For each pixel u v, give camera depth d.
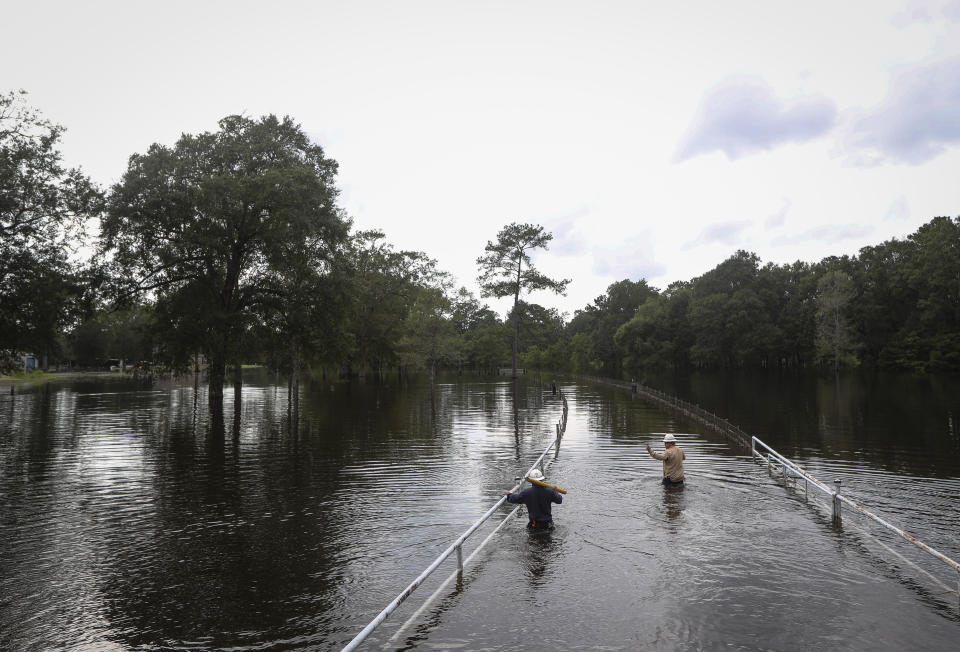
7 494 13.10
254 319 33.84
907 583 7.39
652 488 12.73
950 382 54.28
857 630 6.13
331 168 40.22
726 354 102.38
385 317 68.38
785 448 18.27
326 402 38.06
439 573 7.95
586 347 120.56
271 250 32.00
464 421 27.00
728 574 7.71
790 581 7.46
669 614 6.55
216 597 7.34
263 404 36.72
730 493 12.20
